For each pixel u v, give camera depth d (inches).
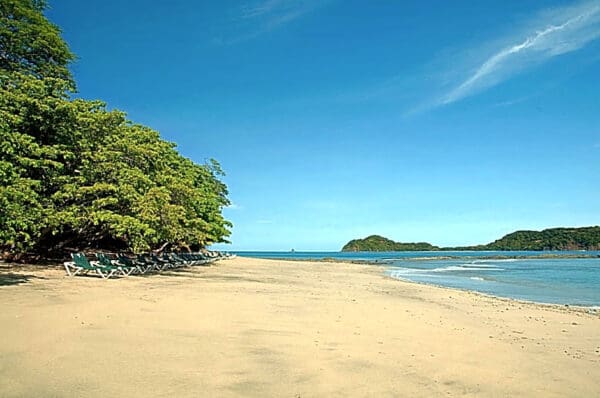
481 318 514.0
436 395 228.4
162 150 1052.5
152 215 826.2
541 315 566.9
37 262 896.9
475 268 2175.2
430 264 2699.3
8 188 525.7
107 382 217.5
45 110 697.6
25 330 298.7
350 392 226.1
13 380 211.6
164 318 379.2
